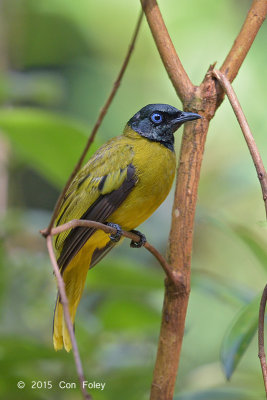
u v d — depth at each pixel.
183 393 8.45
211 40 16.75
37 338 10.14
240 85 16.12
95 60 17.23
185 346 13.68
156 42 7.01
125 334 10.47
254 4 6.97
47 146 9.73
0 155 12.98
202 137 6.72
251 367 12.10
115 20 17.09
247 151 16.50
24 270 10.37
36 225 11.16
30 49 16.94
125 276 9.63
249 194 16.47
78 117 16.42
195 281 8.88
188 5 16.61
